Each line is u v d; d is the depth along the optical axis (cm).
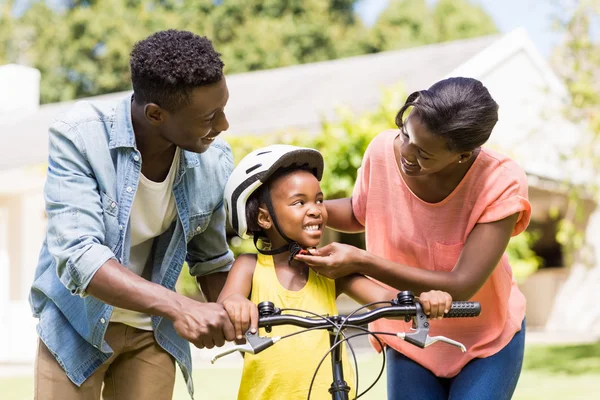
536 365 1069
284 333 323
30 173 1420
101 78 3147
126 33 3125
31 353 1262
